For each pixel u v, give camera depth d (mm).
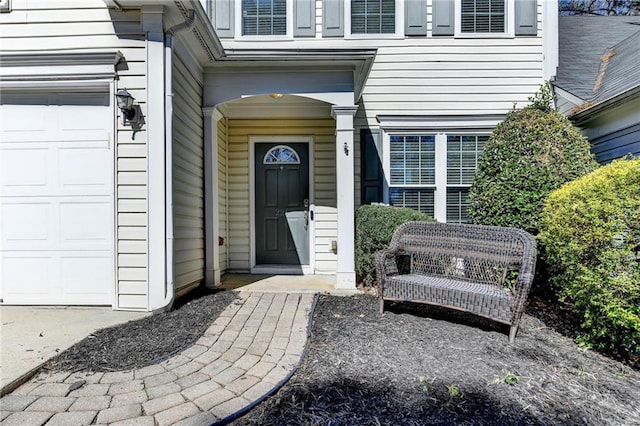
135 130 3553
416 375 2354
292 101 5391
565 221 3139
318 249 5914
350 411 1981
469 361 2572
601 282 2771
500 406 2053
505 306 2994
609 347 2842
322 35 5809
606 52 6680
